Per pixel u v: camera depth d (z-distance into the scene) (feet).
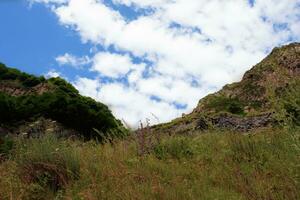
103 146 30.94
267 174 23.43
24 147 26.58
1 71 68.39
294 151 21.45
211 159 27.96
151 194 20.86
